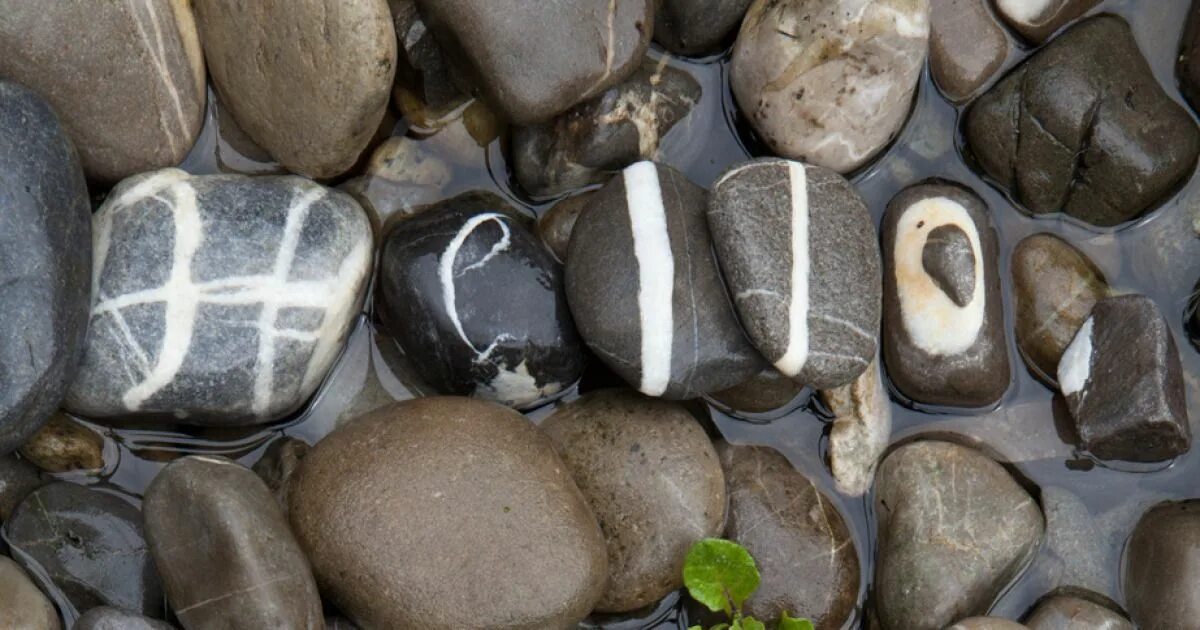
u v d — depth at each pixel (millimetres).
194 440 757
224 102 765
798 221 745
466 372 751
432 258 748
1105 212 783
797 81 762
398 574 714
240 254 739
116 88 738
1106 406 765
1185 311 788
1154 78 786
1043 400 782
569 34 744
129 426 752
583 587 719
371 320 767
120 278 734
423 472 722
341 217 753
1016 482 773
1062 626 751
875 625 763
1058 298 777
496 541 717
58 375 714
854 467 773
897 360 773
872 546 772
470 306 747
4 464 742
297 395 750
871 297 749
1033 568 770
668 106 775
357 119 743
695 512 748
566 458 754
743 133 786
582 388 772
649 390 748
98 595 734
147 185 745
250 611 702
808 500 766
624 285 740
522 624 715
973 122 782
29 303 706
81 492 743
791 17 759
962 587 752
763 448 775
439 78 766
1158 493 778
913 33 754
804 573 757
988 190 791
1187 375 786
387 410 740
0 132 708
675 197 751
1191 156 780
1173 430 758
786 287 736
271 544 708
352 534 718
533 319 750
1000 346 773
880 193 790
